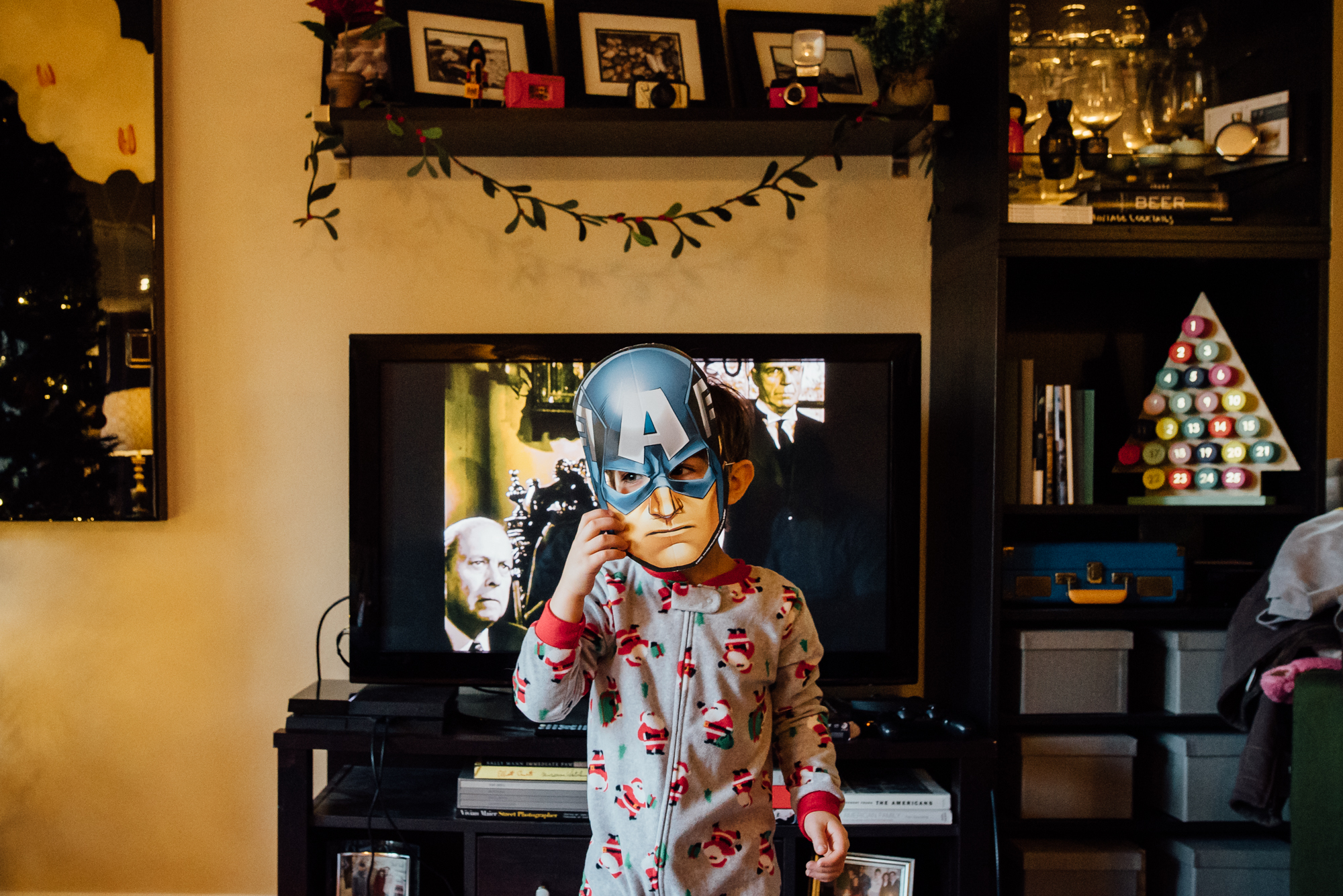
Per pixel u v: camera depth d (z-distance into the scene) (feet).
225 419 6.30
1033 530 6.31
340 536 6.33
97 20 6.17
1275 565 4.93
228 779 6.31
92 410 6.13
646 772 3.21
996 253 5.20
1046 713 5.26
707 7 6.21
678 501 3.31
